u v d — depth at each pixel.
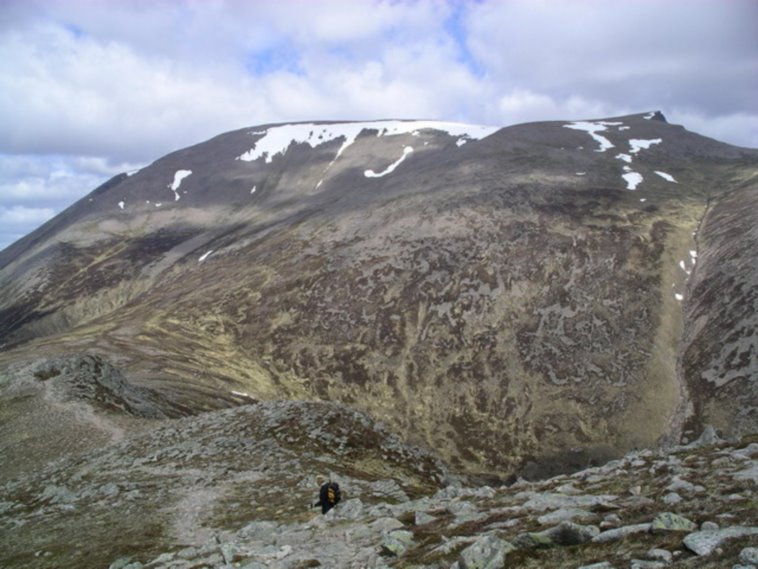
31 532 21.73
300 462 31.33
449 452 104.00
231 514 21.30
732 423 92.44
